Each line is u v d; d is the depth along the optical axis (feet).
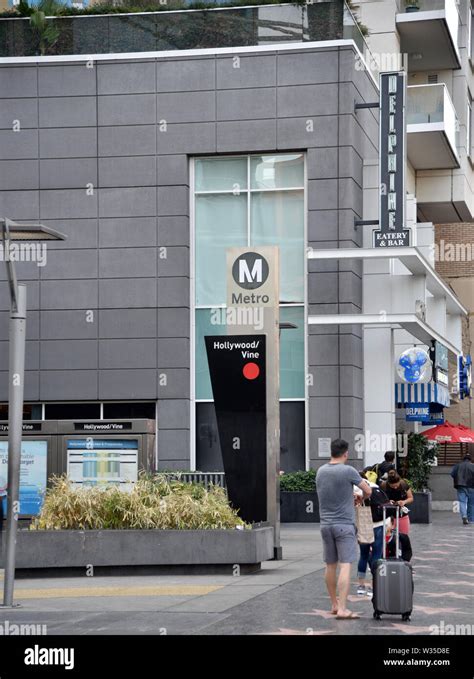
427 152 119.65
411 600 39.09
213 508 58.18
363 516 47.52
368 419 95.25
